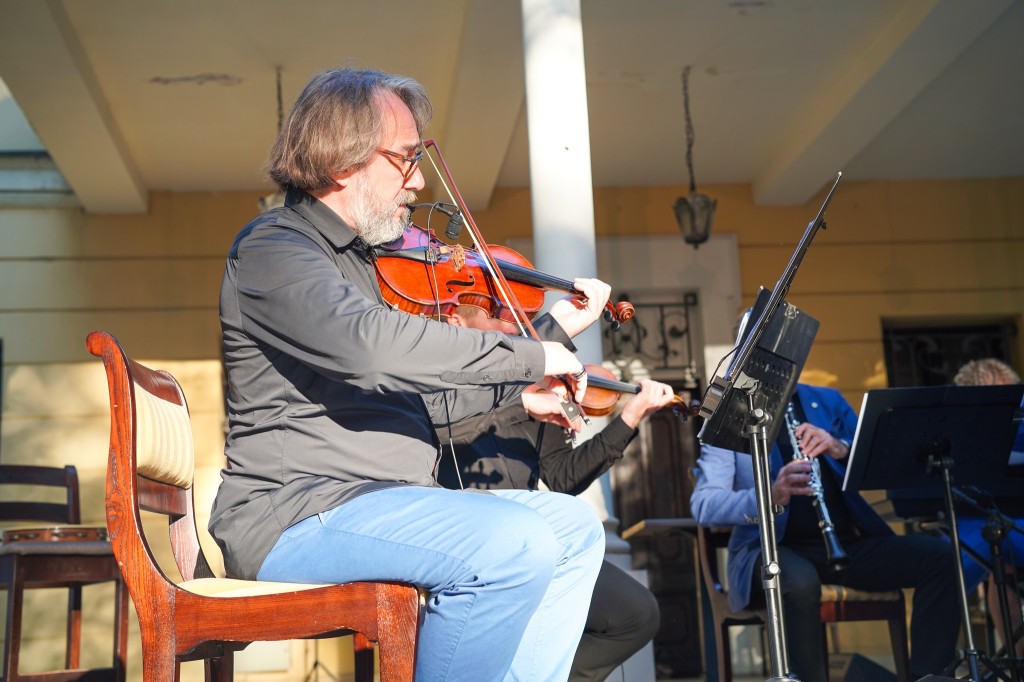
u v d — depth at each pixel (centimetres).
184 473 184
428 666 147
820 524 272
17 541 309
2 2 402
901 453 276
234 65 495
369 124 168
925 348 697
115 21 449
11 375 607
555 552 150
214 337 629
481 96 499
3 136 630
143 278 630
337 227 170
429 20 466
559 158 356
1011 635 280
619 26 477
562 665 167
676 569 639
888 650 598
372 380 147
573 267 349
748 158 642
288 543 154
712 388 212
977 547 336
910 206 684
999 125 597
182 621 148
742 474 319
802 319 227
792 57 510
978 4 433
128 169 575
